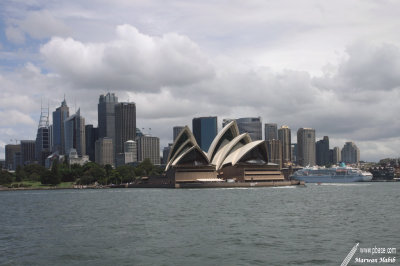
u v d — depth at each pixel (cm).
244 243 4791
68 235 5616
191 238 5166
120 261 4072
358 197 12838
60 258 4231
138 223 6688
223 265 3866
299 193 15488
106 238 5281
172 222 6712
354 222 6425
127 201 12431
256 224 6291
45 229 6303
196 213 8056
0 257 4316
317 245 4612
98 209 9688
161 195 15450
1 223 7331
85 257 4256
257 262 3938
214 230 5756
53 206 11231
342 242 4759
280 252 4312
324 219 6825
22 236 5634
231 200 11644
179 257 4191
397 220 6650
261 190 18400
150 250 4519
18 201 14288
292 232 5478
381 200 11375
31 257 4294
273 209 8662
